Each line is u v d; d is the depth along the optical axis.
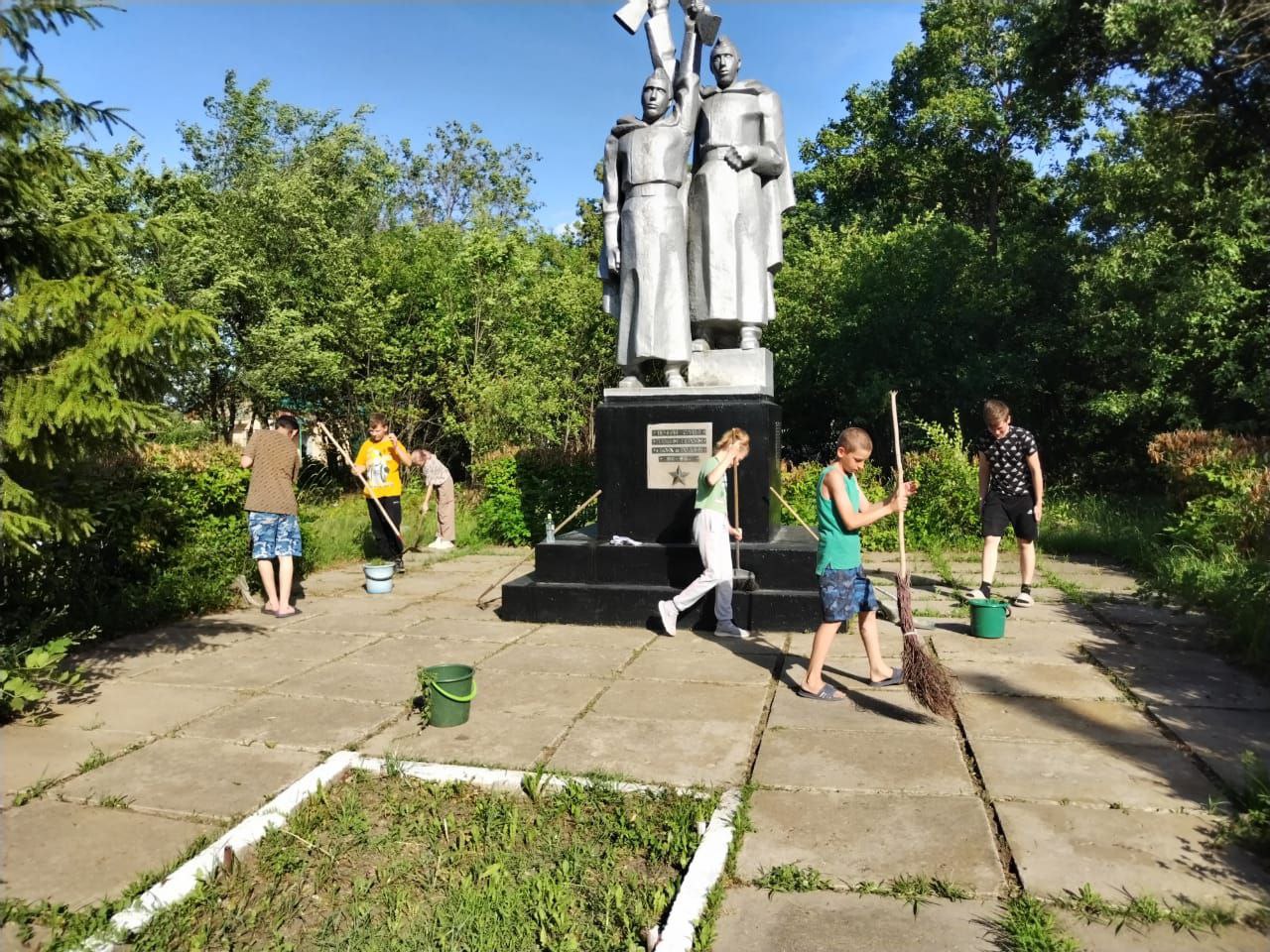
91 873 2.96
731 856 2.98
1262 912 2.59
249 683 5.10
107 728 4.33
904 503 4.37
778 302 19.67
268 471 7.00
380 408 20.42
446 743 4.10
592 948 2.56
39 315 4.02
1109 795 3.43
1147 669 5.20
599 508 7.05
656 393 6.92
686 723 4.33
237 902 2.81
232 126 24.34
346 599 7.85
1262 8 11.23
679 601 6.11
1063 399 19.66
